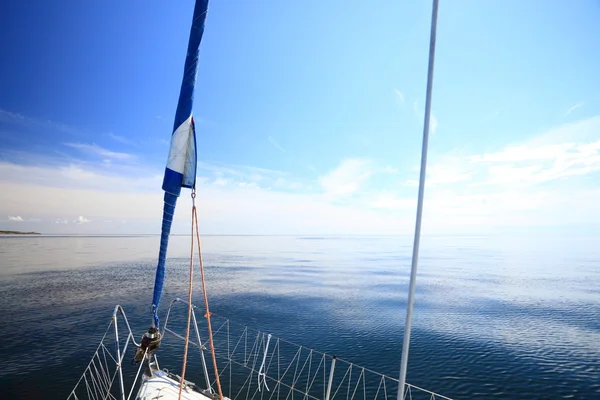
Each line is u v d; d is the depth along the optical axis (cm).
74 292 7162
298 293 7638
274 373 2894
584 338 4225
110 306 5697
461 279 10606
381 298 7094
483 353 3600
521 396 2614
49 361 3148
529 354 3591
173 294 7088
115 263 14138
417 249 579
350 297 7181
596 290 8375
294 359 3288
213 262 16262
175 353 3381
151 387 1093
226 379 2745
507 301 6881
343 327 4656
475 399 2552
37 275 10062
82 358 3231
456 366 3216
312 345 3838
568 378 2956
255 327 4616
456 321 5088
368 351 3650
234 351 3494
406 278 10850
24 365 3050
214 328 4525
